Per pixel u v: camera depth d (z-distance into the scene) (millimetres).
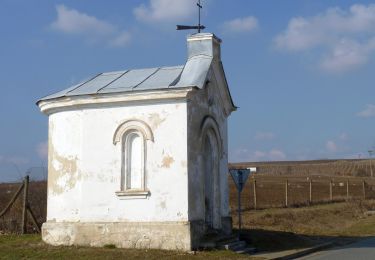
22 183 23047
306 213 35719
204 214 18391
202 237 17703
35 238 19500
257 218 30984
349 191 61094
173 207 17281
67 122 18859
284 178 76812
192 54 19984
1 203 27797
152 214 17469
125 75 19969
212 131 19703
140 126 17875
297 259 17562
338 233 28109
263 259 16344
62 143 18906
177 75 18891
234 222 29031
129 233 17516
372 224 33750
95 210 18062
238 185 20750
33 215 22172
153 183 17578
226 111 21453
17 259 15734
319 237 24328
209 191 19953
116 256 15797
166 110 17688
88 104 18391
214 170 19922
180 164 17375
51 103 19000
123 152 18062
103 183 18094
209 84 19469
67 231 18266
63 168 18781
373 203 50625
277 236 21562
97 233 17859
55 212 18812
